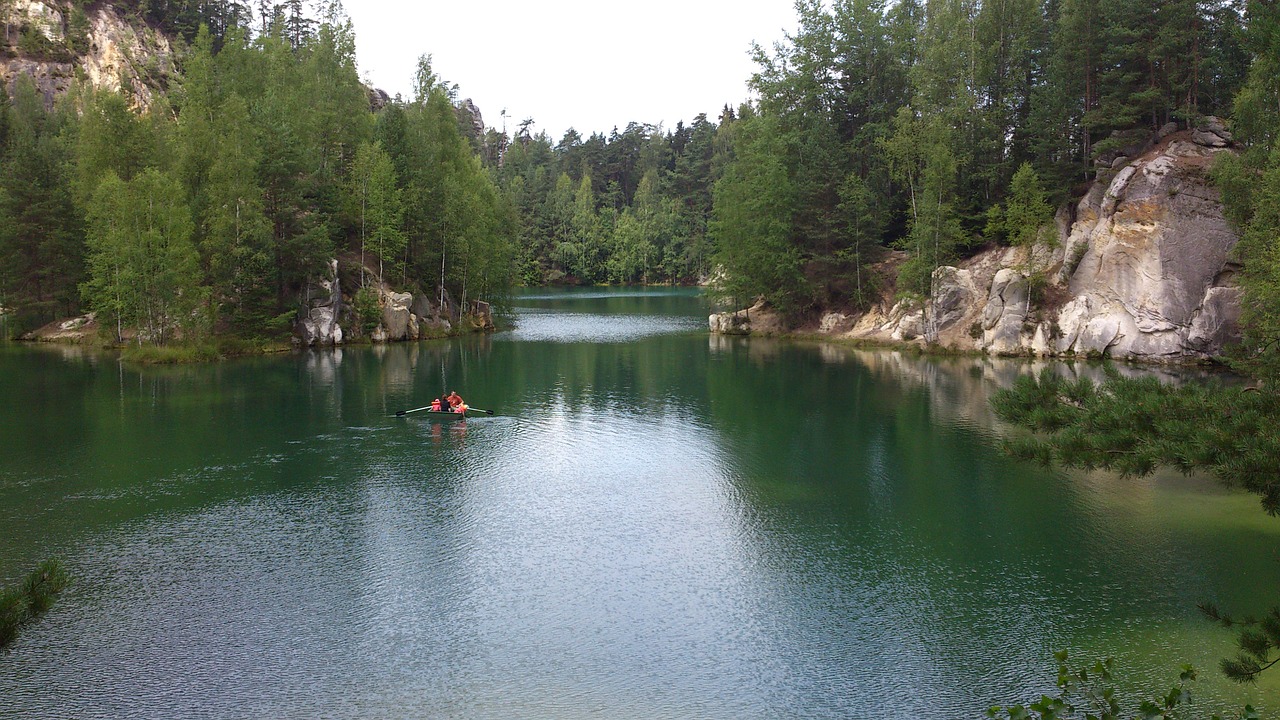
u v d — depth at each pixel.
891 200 84.00
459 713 16.11
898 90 86.88
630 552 24.38
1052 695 16.55
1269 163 45.03
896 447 36.91
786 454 35.69
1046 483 31.47
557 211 189.38
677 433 39.56
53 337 77.50
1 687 16.78
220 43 153.75
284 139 71.69
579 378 57.03
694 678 17.45
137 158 74.81
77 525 26.08
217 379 55.19
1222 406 13.13
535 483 31.14
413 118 97.12
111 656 18.06
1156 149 63.06
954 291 71.06
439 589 21.67
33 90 120.75
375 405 46.19
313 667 17.73
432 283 90.06
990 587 21.81
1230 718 15.33
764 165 82.94
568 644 18.86
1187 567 22.95
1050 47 76.50
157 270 66.19
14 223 77.50
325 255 73.69
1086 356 62.28
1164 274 59.88
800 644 18.88
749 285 86.50
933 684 17.14
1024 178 66.25
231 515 27.19
